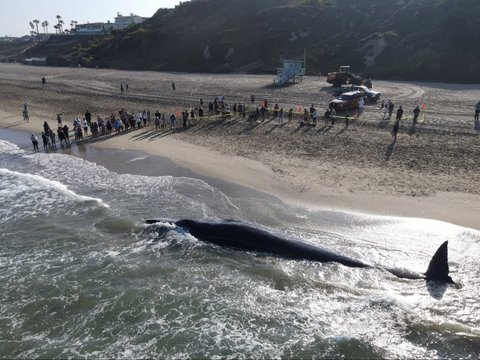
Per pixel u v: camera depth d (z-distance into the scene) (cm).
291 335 1445
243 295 1655
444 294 1593
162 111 4962
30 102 6184
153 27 12175
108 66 11138
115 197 2627
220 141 3609
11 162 3491
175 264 1875
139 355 1381
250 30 9775
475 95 4903
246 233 1972
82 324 1533
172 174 2961
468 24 6831
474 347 1361
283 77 6375
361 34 8281
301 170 2825
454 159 2812
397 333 1432
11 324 1546
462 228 1995
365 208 2250
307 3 9994
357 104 4300
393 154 2981
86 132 4238
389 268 1738
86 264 1900
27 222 2338
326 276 1731
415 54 7081
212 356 1366
